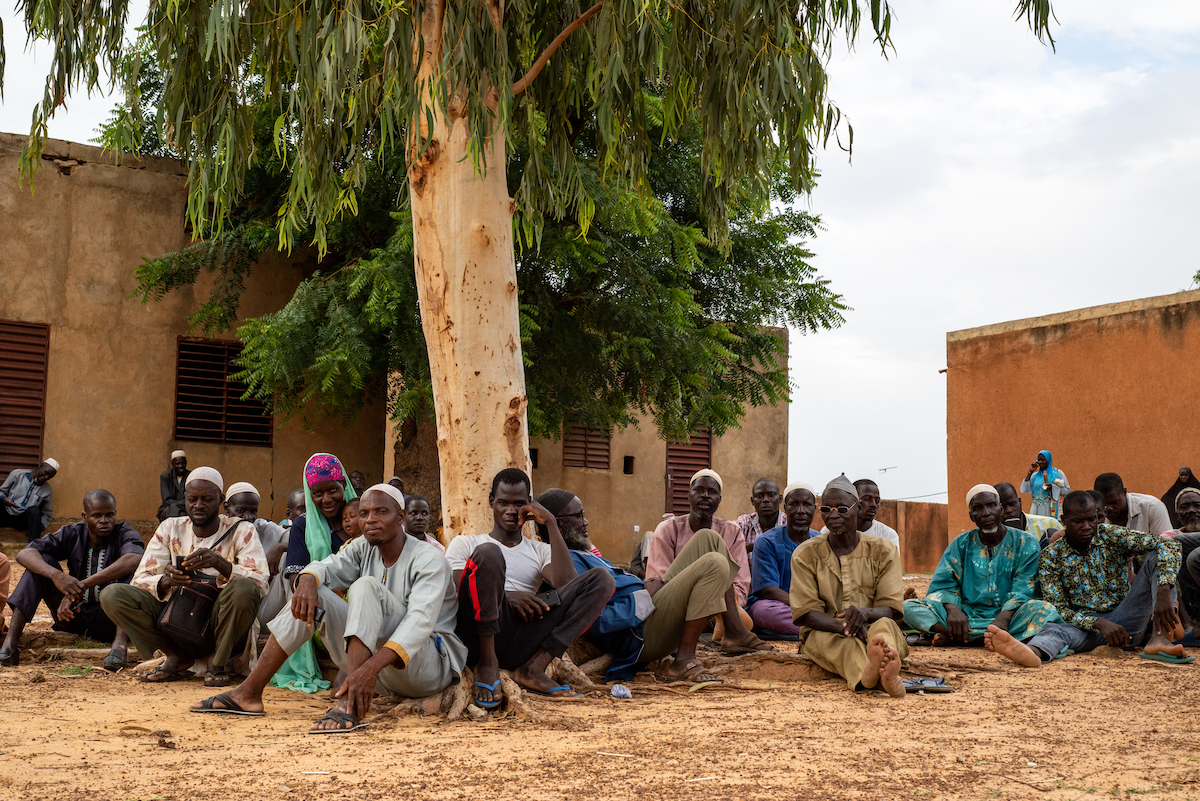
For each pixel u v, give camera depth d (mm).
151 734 4445
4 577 7270
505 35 6648
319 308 13555
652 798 3357
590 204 8945
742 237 15219
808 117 6906
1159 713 5109
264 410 14883
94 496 7137
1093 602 7801
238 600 5875
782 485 19516
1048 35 6586
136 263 15211
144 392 15125
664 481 18500
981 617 8180
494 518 6039
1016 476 19734
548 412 14383
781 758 3971
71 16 7270
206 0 7301
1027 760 3971
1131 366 18172
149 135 16062
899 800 3357
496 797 3357
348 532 5609
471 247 6730
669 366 14656
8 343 14508
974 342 20641
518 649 5590
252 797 3355
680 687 5934
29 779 3580
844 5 6871
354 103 6555
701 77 7512
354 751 4098
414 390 12922
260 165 14203
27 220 14719
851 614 5996
